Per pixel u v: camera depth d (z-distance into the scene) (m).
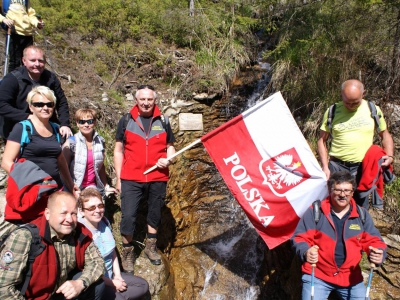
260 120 4.36
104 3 8.12
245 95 7.48
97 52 7.45
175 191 6.32
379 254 3.31
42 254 2.62
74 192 3.70
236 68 7.88
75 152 4.04
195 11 8.70
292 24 7.63
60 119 4.20
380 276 4.50
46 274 2.65
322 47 6.48
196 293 5.45
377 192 4.06
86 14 8.07
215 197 6.68
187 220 6.31
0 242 2.63
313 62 6.54
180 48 8.20
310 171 4.25
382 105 5.85
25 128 3.15
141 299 4.27
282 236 4.38
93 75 6.96
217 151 4.43
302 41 6.48
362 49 6.16
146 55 7.70
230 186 4.43
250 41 8.59
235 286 5.62
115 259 3.82
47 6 8.28
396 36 5.85
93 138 4.21
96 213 3.48
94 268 2.95
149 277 4.60
